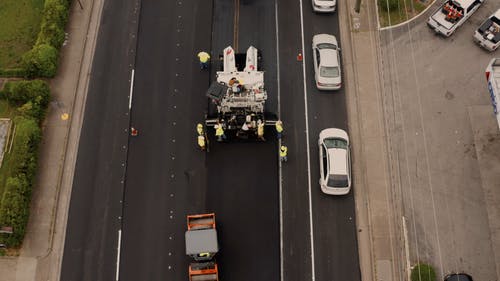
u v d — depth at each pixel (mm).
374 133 35750
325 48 37500
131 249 32719
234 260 32312
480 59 38188
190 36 39562
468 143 35219
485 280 31156
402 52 38531
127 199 34125
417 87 37188
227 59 36250
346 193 33438
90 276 32031
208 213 33656
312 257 32344
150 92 37562
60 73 38156
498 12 37938
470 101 36594
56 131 36188
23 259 32469
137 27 40000
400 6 40125
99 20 40312
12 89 35844
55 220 33562
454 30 39031
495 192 33688
